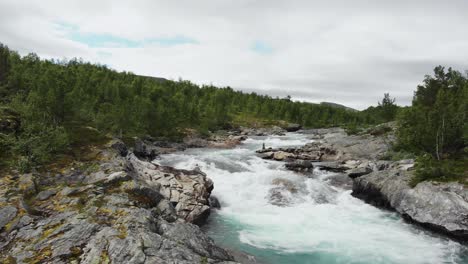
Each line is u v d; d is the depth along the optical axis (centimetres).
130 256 1411
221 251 1803
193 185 2880
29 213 1823
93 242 1530
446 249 2225
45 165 2588
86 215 1786
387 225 2661
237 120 11956
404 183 3005
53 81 4597
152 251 1473
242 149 6344
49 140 2838
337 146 5803
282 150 5631
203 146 6706
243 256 2000
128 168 2833
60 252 1471
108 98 8344
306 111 14425
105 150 3175
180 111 9106
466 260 2070
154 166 3158
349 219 2795
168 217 2039
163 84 14000
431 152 3697
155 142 6322
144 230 1638
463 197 2516
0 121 2953
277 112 13712
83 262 1394
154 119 7056
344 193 3528
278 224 2639
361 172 4012
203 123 9131
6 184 2127
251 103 14188
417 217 2630
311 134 10006
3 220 1739
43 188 2186
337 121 13800
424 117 3875
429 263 2027
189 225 1922
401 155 4481
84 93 7244
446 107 3622
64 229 1655
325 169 4425
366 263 2011
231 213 2870
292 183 3588
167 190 2700
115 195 2089
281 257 2058
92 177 2428
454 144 3681
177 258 1468
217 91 14262
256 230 2497
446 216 2462
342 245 2259
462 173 2884
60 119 3906
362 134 6812
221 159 4656
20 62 8831
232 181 3612
